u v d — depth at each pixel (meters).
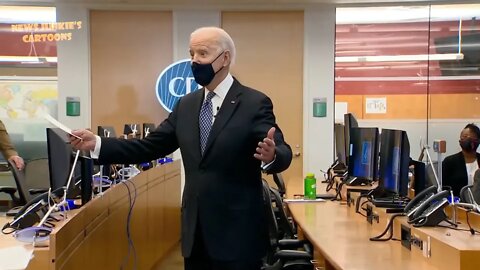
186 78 6.90
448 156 4.19
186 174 2.05
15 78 7.03
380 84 7.27
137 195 4.39
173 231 6.11
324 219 3.43
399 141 3.07
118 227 3.76
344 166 4.96
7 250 2.16
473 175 3.80
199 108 2.07
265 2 6.53
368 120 7.24
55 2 6.62
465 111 7.20
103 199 3.30
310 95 6.95
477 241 2.13
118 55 6.99
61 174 2.75
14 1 6.55
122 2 6.56
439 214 2.49
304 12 6.91
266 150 1.82
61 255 2.32
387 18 7.14
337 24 7.11
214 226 1.96
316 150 6.98
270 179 6.41
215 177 1.96
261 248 2.03
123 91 6.99
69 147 2.77
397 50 7.21
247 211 1.98
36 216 2.58
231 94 2.02
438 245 2.16
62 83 6.89
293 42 6.98
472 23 7.09
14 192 5.25
